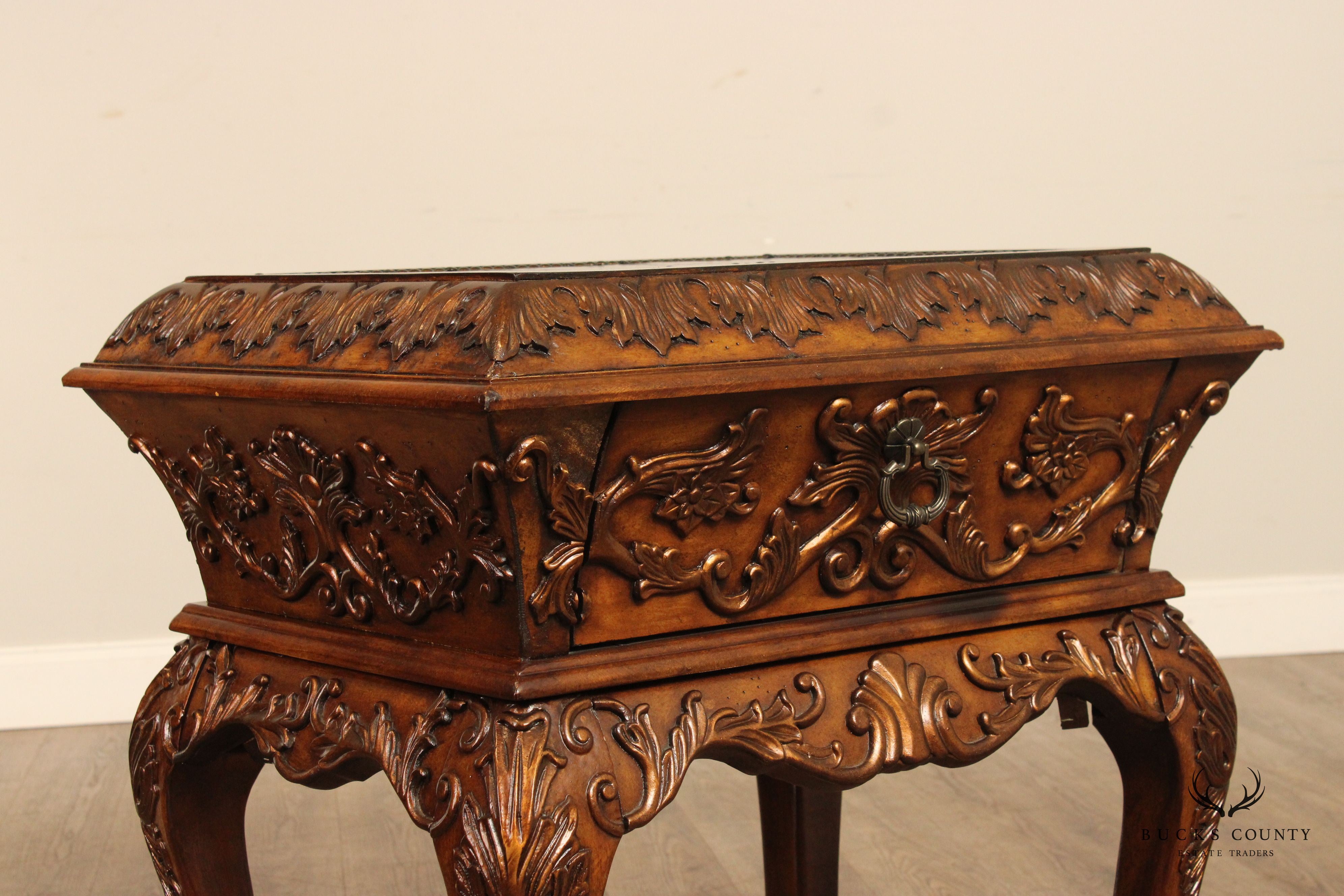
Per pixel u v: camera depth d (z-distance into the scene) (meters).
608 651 1.00
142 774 1.26
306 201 2.70
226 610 1.23
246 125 2.67
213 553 1.24
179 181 2.66
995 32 2.88
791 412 1.04
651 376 0.94
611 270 1.07
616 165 2.79
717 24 2.79
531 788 0.94
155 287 2.68
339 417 1.01
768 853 1.56
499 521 0.95
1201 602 3.06
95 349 2.68
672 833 2.08
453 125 2.73
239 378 1.07
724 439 1.01
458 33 2.71
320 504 1.09
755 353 1.00
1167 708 1.25
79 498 2.71
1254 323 3.02
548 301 0.94
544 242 2.79
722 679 1.04
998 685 1.16
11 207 2.62
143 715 1.27
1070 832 2.05
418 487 0.99
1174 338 1.20
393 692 1.05
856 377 1.03
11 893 1.89
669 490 1.00
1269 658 3.05
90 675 2.72
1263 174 2.98
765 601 1.08
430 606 1.03
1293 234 3.00
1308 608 3.08
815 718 1.07
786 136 2.84
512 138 2.75
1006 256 1.20
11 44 2.59
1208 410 1.27
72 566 2.72
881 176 2.89
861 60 2.85
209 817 1.29
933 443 1.11
